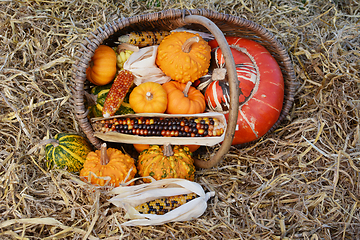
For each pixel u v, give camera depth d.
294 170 0.61
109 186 0.56
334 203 0.58
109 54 0.62
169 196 0.57
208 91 0.63
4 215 0.54
